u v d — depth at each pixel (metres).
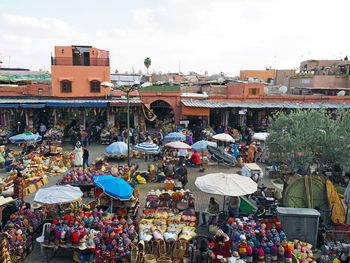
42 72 39.25
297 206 11.87
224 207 12.70
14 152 21.05
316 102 29.81
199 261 8.99
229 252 9.41
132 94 29.06
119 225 9.84
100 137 26.08
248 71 45.56
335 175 16.62
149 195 12.49
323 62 43.31
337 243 10.14
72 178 14.23
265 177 18.19
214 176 11.33
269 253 9.21
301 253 9.58
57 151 21.34
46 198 9.78
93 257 9.45
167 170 16.77
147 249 9.44
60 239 9.29
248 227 10.01
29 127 25.77
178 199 12.25
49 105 25.14
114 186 10.65
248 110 29.64
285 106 28.20
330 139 13.91
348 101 29.80
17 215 10.23
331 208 11.59
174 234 9.81
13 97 27.06
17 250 9.23
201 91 36.47
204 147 18.50
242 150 22.00
